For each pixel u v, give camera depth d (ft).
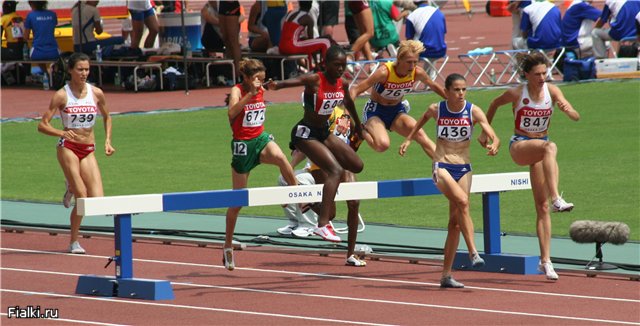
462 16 451.94
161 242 133.59
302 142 112.16
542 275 114.21
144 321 92.48
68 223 145.59
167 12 299.58
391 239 132.26
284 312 95.76
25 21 282.15
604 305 98.12
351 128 118.62
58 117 236.43
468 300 100.63
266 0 273.75
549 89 109.81
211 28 279.90
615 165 169.68
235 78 272.51
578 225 113.70
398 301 100.37
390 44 269.85
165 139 206.90
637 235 129.59
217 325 90.89
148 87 271.28
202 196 105.60
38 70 289.33
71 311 96.58
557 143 190.08
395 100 120.16
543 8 251.60
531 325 90.22
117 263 103.65
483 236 123.75
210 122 223.92
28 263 120.78
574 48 258.57
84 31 285.23
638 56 251.60
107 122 126.82
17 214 151.94
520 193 158.20
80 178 124.16
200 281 110.93
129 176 173.47
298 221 135.74
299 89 266.77
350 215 118.52
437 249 124.67
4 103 258.98
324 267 118.73
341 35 366.84
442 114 106.11
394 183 114.93
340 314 94.73
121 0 301.63
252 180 168.76
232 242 123.95
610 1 255.50
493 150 105.81
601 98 230.68
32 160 192.24
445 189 104.68
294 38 262.06
